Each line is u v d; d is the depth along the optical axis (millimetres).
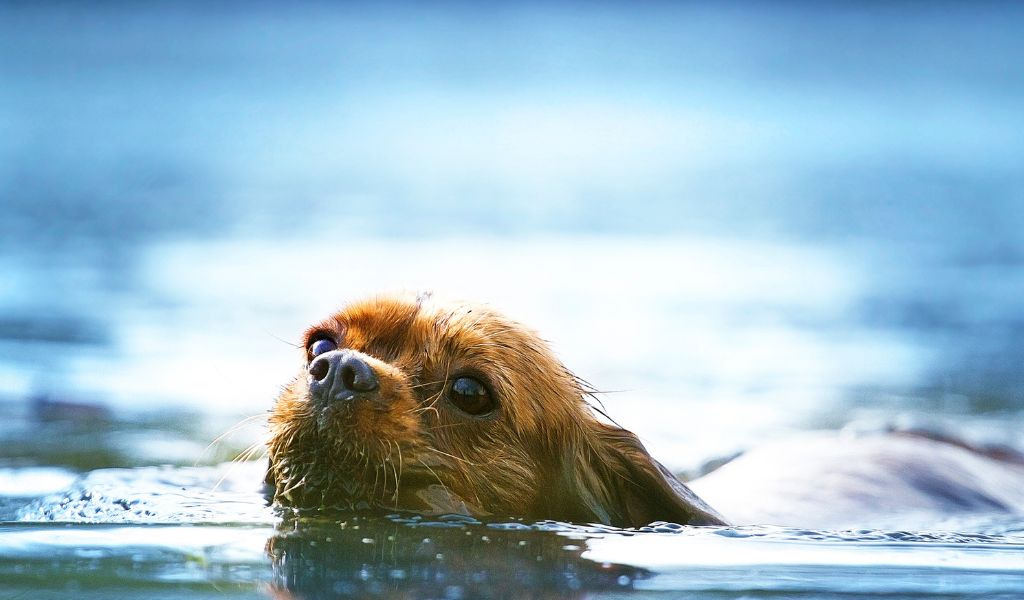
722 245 26641
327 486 8680
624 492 9836
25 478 11078
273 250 24250
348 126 46719
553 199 32656
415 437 8633
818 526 9648
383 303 9406
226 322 18250
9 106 47188
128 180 33312
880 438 12430
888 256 25750
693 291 21953
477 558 7504
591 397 10664
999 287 22859
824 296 21953
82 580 6852
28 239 25062
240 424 9883
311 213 29375
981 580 7520
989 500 10938
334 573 7035
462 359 9031
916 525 9867
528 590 6797
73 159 36406
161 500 9336
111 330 17812
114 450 12258
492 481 9078
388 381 8641
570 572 7262
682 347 18094
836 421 14430
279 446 8758
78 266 22453
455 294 9812
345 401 8453
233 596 6539
